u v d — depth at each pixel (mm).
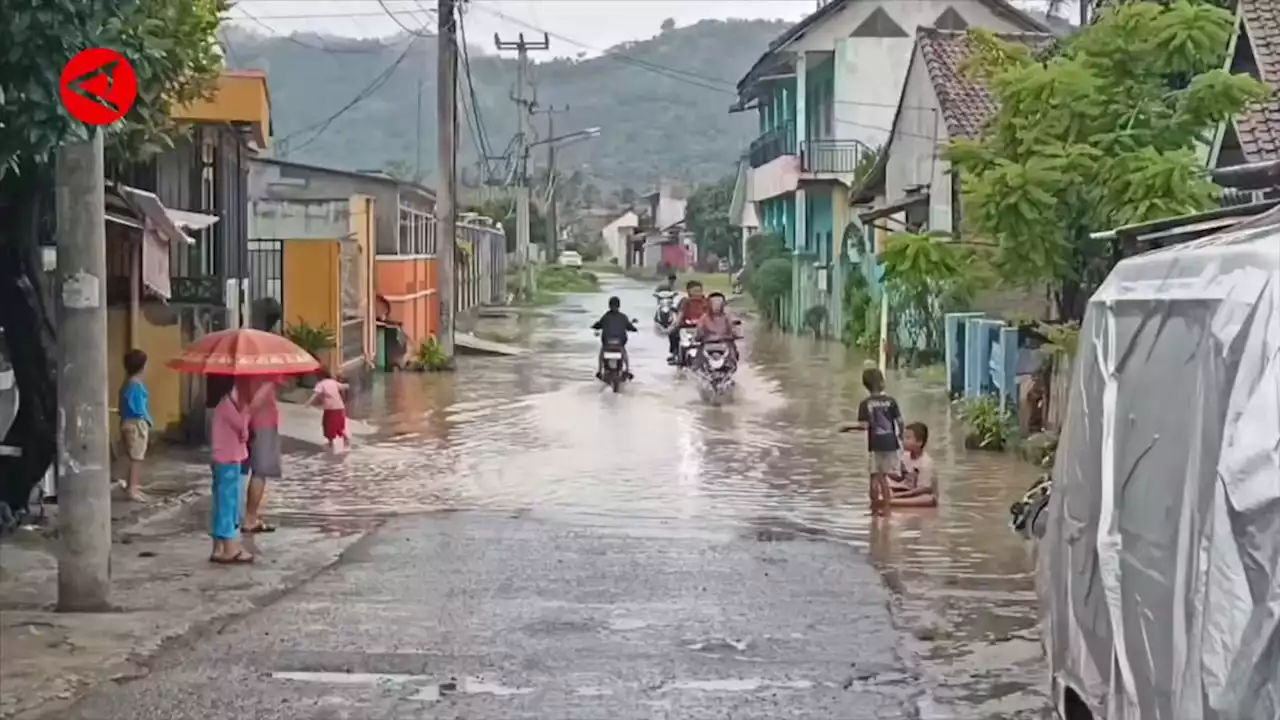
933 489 14461
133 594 10062
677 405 23938
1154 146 14047
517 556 11734
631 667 8344
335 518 13617
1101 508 5109
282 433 18984
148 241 15562
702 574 11086
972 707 7625
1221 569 3623
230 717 7270
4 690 7645
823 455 18203
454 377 29234
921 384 27297
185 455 17344
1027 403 18266
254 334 11539
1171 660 4066
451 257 31281
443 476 16312
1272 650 3363
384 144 132125
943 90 29188
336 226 29250
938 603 10211
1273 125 15664
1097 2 17953
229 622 9367
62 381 9484
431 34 33656
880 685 8047
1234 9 16656
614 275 112938
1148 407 4688
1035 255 14328
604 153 192500
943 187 28344
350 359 26328
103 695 7652
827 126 45812
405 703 7543
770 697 7777
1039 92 14492
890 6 44094
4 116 7836
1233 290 3938
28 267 11656
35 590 10141
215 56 13625
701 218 101375
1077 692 5449
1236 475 3568
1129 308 5215
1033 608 10039
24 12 7512
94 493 9492
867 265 36969
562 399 24875
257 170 33344
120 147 13102
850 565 11531
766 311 50375
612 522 13523
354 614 9594
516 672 8188
